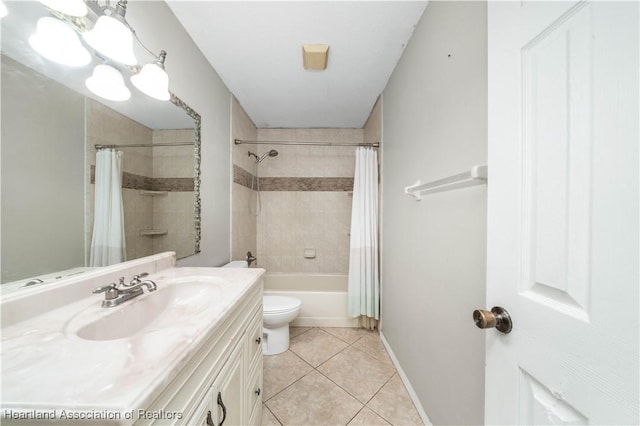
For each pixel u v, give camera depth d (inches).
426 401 46.6
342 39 55.2
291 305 70.9
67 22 28.1
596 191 14.2
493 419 22.1
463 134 35.1
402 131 60.7
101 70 31.2
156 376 16.3
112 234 34.9
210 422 24.3
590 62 14.6
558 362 16.1
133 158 38.5
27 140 24.7
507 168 20.9
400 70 62.2
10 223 23.5
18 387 15.1
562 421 15.7
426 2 45.4
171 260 47.0
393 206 68.6
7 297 22.6
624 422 12.5
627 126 12.7
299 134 111.4
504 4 21.5
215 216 66.9
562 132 16.3
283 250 110.9
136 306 30.3
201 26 51.1
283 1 44.8
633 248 12.3
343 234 111.3
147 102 41.3
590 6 14.6
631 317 12.3
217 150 68.3
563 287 16.0
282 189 111.0
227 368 29.4
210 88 64.2
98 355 18.5
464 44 34.8
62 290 27.1
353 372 62.3
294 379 59.4
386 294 75.4
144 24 40.5
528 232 19.0
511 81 20.6
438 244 42.6
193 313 30.2
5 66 22.9
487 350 23.2
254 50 58.8
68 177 28.9
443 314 40.8
